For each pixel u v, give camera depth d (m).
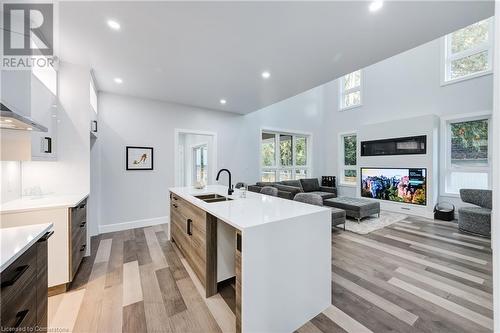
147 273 2.48
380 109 6.04
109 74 3.16
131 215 4.16
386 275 2.42
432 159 4.73
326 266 1.93
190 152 7.18
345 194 6.90
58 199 2.45
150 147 4.33
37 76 2.26
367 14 1.94
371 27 2.12
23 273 1.12
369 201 4.87
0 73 1.81
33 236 1.22
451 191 4.88
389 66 5.83
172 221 3.37
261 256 1.54
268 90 3.82
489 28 4.37
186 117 4.77
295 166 6.98
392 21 2.03
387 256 2.89
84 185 2.92
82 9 1.86
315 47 2.46
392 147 5.43
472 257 2.84
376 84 6.12
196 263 2.33
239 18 1.99
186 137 7.46
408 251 3.04
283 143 6.77
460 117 4.64
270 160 6.43
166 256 2.92
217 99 4.35
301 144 7.21
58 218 2.15
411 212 5.06
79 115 2.88
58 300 2.02
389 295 2.07
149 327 1.70
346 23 2.06
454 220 4.57
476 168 4.54
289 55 2.63
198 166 6.82
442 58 4.90
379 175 5.70
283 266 1.66
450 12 1.91
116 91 3.88
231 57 2.68
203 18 1.99
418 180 4.96
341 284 2.25
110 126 3.96
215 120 5.18
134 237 3.66
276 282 1.62
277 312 1.63
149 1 1.77
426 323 1.72
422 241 3.42
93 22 2.03
